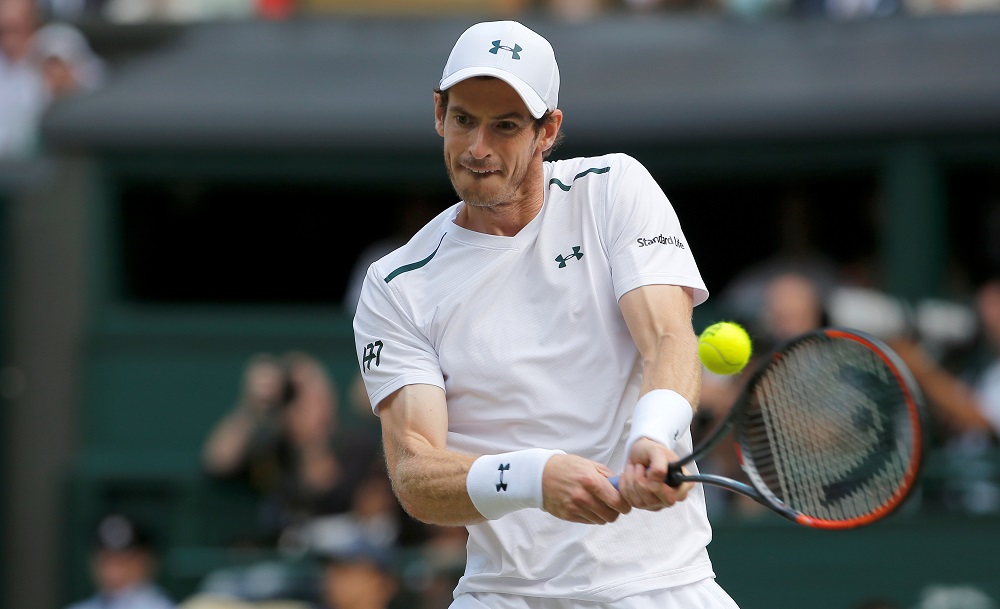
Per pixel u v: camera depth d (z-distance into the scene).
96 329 32.31
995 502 25.53
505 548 12.43
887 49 32.47
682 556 12.38
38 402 32.22
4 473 32.06
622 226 12.09
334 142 32.25
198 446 31.73
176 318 32.22
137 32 36.44
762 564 25.19
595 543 12.25
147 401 32.03
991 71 30.75
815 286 26.62
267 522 28.59
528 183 12.17
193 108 32.44
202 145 32.41
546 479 10.99
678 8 35.62
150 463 31.59
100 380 32.19
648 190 12.27
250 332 31.91
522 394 12.16
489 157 11.64
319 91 33.16
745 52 33.25
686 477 10.70
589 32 34.75
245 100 32.75
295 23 36.00
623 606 12.20
